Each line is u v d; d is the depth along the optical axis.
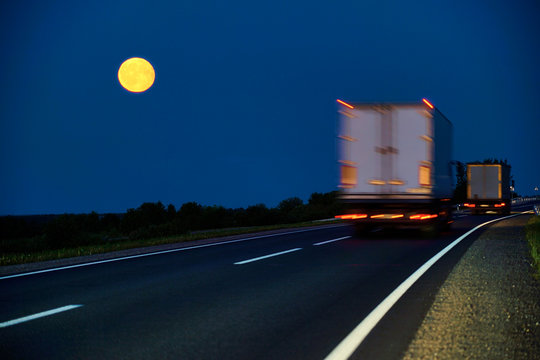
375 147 14.62
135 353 4.38
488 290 6.98
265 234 20.12
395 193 14.45
